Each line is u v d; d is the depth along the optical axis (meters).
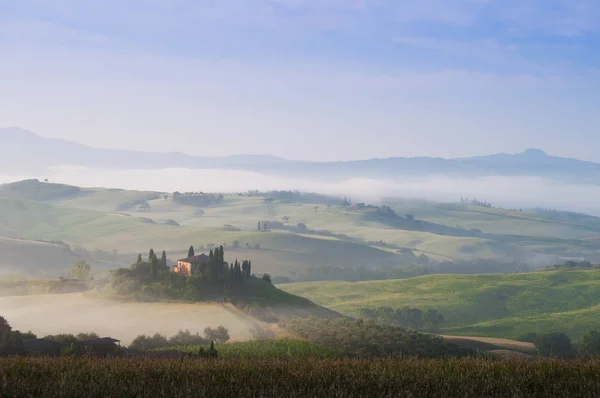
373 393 31.58
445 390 31.75
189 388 31.69
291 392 31.50
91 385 32.38
